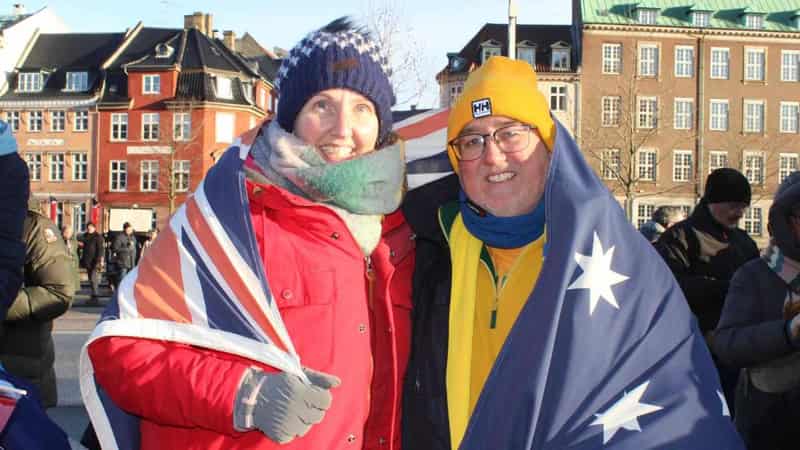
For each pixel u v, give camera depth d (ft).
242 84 146.41
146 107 142.31
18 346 10.36
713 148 146.41
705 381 6.33
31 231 10.40
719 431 6.11
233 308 6.23
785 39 148.05
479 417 6.39
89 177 144.66
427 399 6.88
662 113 143.95
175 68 141.28
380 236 7.08
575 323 6.28
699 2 150.92
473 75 7.49
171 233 6.61
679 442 5.96
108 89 146.00
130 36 152.56
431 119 8.97
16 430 6.84
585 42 143.74
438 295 7.23
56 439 7.10
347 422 6.38
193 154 139.23
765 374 9.24
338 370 6.39
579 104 142.82
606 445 5.91
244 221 6.49
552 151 7.15
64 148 145.59
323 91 7.09
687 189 144.77
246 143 7.24
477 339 7.09
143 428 6.60
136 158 142.61
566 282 6.42
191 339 6.12
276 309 6.23
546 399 6.19
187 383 5.79
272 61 185.78
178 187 139.95
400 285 7.12
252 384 5.76
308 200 6.75
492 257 7.36
